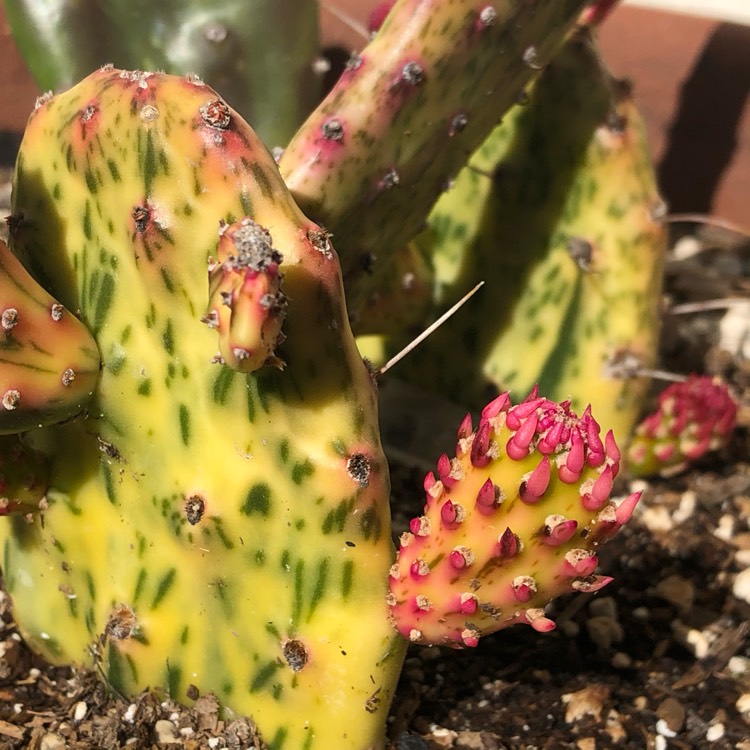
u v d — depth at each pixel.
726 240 0.39
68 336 0.16
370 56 0.19
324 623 0.16
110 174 0.16
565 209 0.24
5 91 0.39
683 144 0.38
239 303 0.14
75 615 0.19
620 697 0.21
